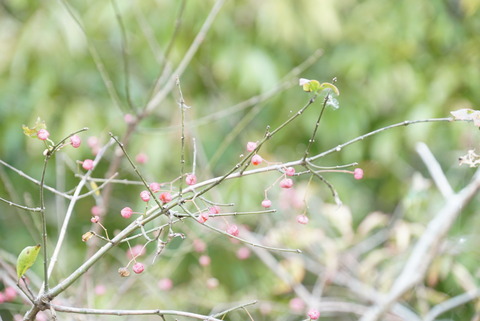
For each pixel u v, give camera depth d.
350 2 3.67
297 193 2.84
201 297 2.76
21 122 3.50
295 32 3.47
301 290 2.62
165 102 3.48
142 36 3.43
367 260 2.69
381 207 3.83
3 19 3.68
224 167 3.44
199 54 3.45
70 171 3.45
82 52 3.45
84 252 3.33
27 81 3.57
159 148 3.27
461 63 3.52
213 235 2.60
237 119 3.51
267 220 2.97
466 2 3.13
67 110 3.38
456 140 3.25
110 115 3.44
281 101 3.54
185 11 3.32
